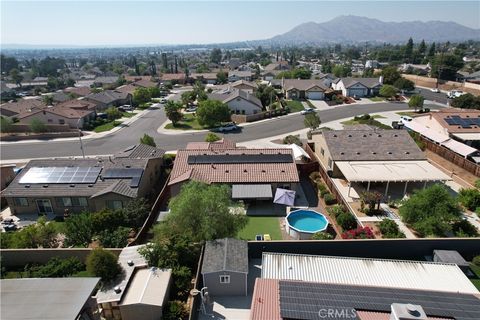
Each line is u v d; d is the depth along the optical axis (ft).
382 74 404.16
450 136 180.55
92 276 78.48
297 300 60.39
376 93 370.94
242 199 128.16
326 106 317.42
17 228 120.26
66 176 132.26
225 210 98.63
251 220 118.93
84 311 62.49
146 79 518.78
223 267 77.92
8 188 128.47
